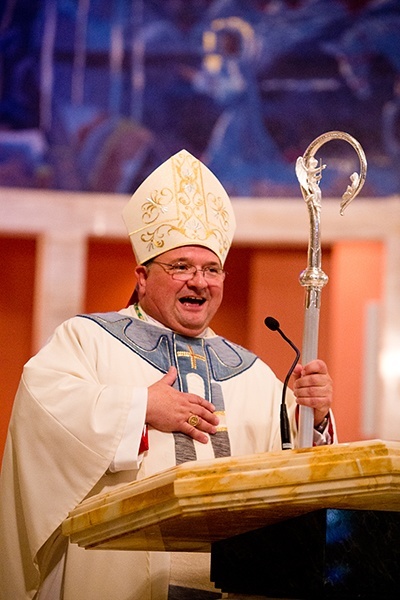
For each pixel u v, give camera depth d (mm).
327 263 27406
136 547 6391
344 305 26844
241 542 5594
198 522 5363
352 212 26125
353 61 26578
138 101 27062
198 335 9297
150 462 8188
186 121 26984
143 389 8195
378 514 5090
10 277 28938
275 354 27031
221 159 26797
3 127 26859
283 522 5289
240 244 26953
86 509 5668
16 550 8070
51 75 27094
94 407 7996
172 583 7914
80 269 26500
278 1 27047
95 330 8859
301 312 27094
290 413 9008
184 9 27250
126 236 26672
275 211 26438
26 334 28891
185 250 9008
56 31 27188
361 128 26391
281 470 5008
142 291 9227
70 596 7945
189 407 8344
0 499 8203
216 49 27062
